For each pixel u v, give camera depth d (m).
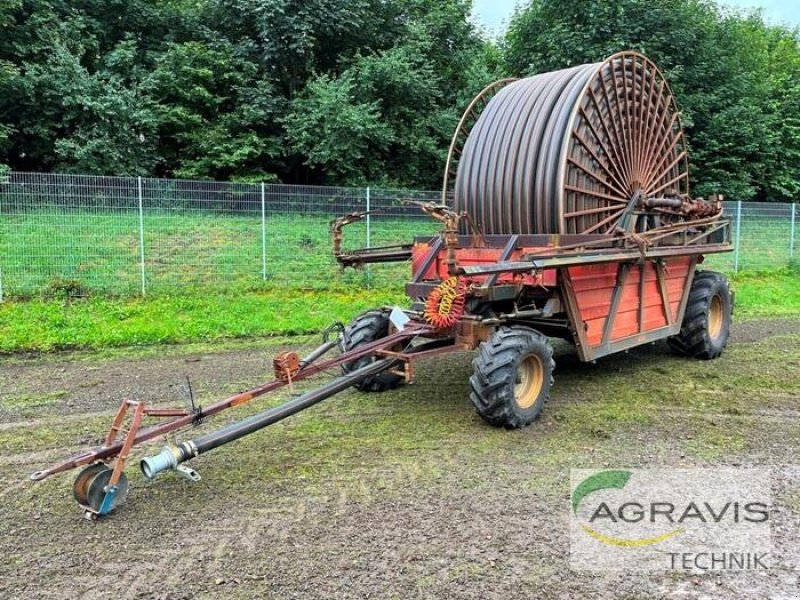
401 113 18.45
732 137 19.25
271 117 17.91
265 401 5.62
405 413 5.24
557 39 18.66
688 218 7.21
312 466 4.16
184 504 3.63
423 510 3.54
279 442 4.60
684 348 7.19
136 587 2.81
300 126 17.00
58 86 15.03
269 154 17.31
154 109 16.66
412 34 19.62
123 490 3.51
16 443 4.59
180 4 19.78
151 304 9.42
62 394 5.83
